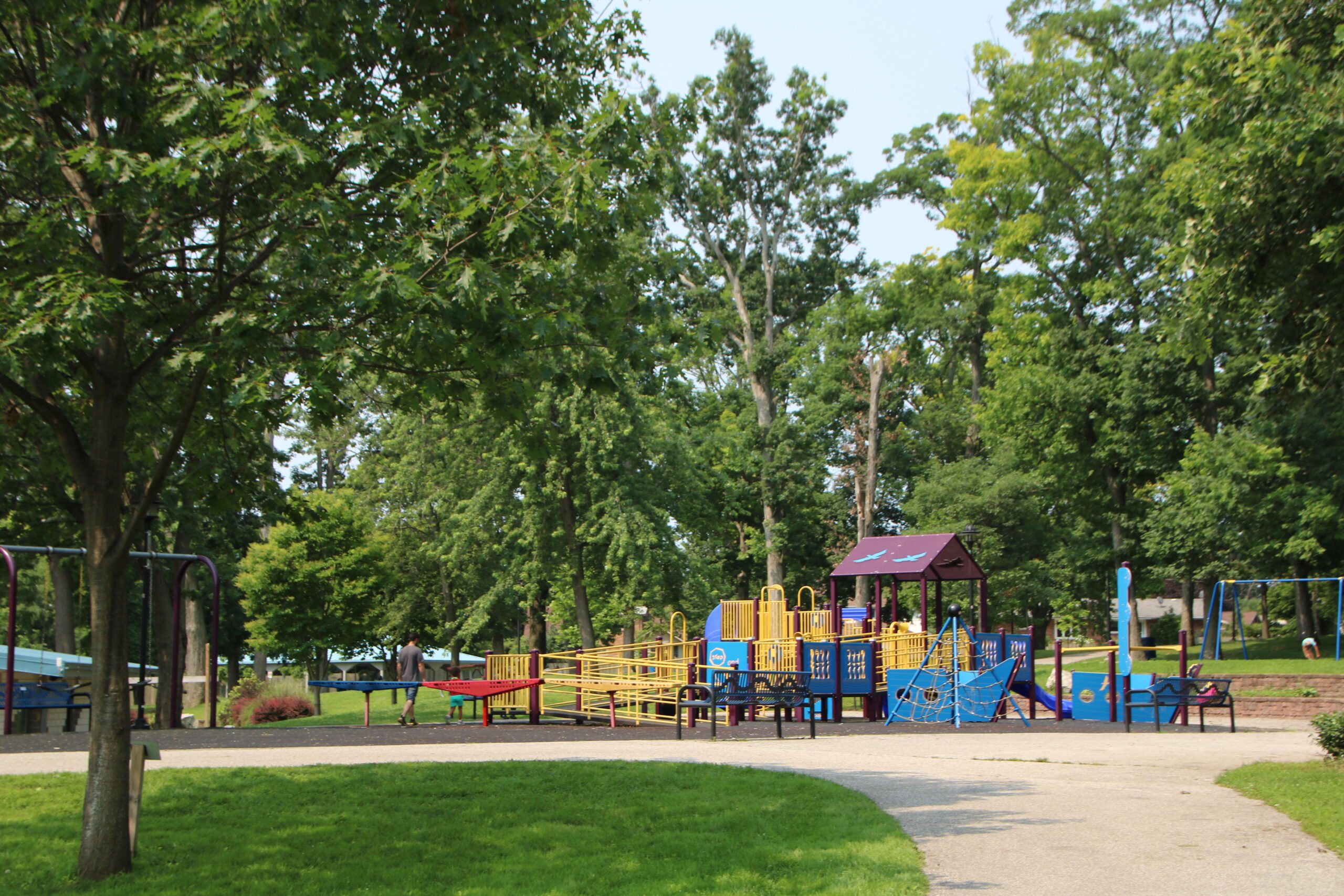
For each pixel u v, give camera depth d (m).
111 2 8.00
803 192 55.09
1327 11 13.41
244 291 8.25
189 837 8.25
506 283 7.59
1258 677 26.12
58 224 7.21
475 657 52.91
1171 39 39.03
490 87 8.54
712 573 37.94
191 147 6.75
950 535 22.98
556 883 6.75
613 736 16.52
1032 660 21.48
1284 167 12.52
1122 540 42.38
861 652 20.36
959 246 54.75
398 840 8.13
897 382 54.31
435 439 37.28
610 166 8.27
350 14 7.57
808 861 7.11
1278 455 32.69
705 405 56.00
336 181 8.20
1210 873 6.74
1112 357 39.94
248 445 9.61
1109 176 40.19
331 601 35.44
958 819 8.63
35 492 17.70
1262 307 14.31
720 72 53.78
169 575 36.91
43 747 13.52
